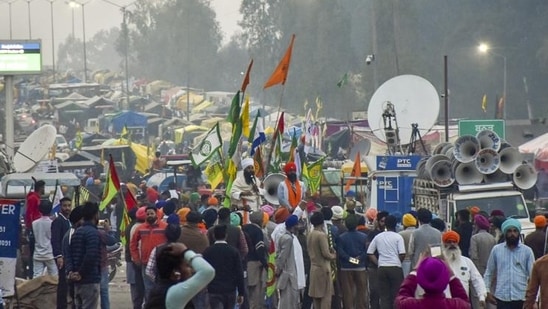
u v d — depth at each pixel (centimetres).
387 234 3872
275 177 4938
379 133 7525
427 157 5862
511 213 5256
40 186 4741
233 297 3344
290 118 17138
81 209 3534
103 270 3762
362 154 8875
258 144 5447
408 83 7506
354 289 4131
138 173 10956
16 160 6881
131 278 4181
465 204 5244
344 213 4584
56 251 3722
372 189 6212
